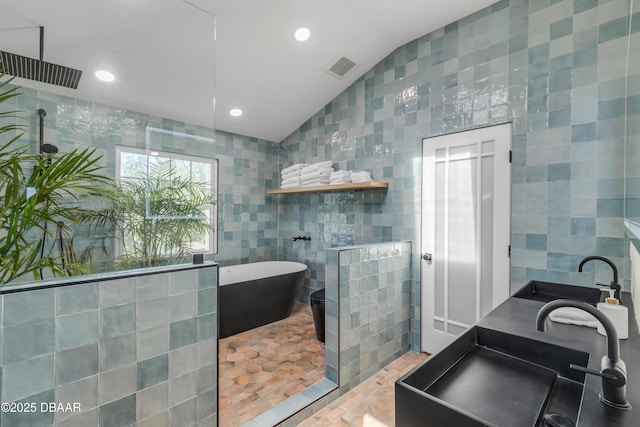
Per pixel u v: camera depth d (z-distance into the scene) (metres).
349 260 2.12
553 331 1.18
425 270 2.66
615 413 0.67
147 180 1.88
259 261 4.05
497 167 2.23
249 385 2.10
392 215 2.92
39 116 1.87
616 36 1.76
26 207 1.53
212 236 1.98
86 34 1.92
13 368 1.00
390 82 2.92
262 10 2.20
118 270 1.48
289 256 4.14
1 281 1.38
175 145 2.01
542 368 1.07
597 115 1.82
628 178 1.67
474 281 2.37
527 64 2.09
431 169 2.62
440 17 2.42
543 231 2.03
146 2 1.90
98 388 1.17
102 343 1.19
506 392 0.94
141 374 1.29
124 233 1.72
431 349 2.62
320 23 2.40
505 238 2.20
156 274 1.34
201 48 2.11
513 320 1.30
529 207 2.08
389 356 2.48
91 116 1.95
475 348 1.21
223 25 2.27
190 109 2.08
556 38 1.97
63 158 1.82
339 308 2.04
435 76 2.58
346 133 3.34
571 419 0.82
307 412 1.84
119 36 1.98
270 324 3.29
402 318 2.64
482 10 2.31
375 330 2.35
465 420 0.67
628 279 1.71
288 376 2.22
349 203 3.36
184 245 1.83
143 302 1.30
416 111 2.72
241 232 3.87
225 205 3.72
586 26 1.86
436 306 2.60
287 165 4.14
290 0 2.16
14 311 1.00
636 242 1.41
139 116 2.01
